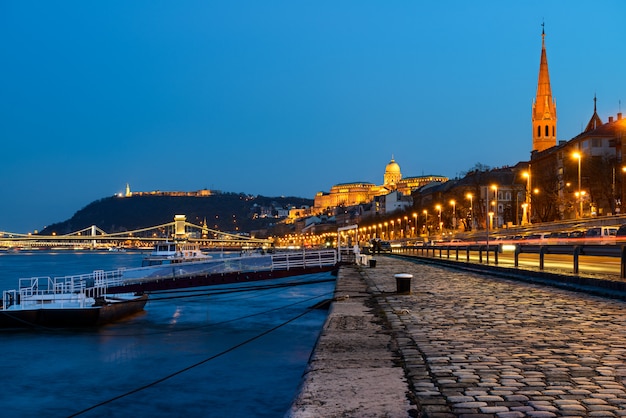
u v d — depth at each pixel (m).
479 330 15.60
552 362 11.55
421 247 77.25
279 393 23.14
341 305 23.22
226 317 48.41
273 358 30.30
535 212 140.00
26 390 24.69
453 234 150.12
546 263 44.91
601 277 27.70
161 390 23.92
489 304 21.67
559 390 9.52
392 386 9.85
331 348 13.28
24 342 36.94
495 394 9.34
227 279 60.91
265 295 64.94
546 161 161.88
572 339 14.03
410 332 15.45
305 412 8.42
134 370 28.42
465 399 9.06
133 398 22.83
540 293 25.62
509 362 11.61
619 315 18.09
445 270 48.34
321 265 63.09
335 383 10.05
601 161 120.62
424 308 20.86
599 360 11.68
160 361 30.56
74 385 25.52
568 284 28.16
